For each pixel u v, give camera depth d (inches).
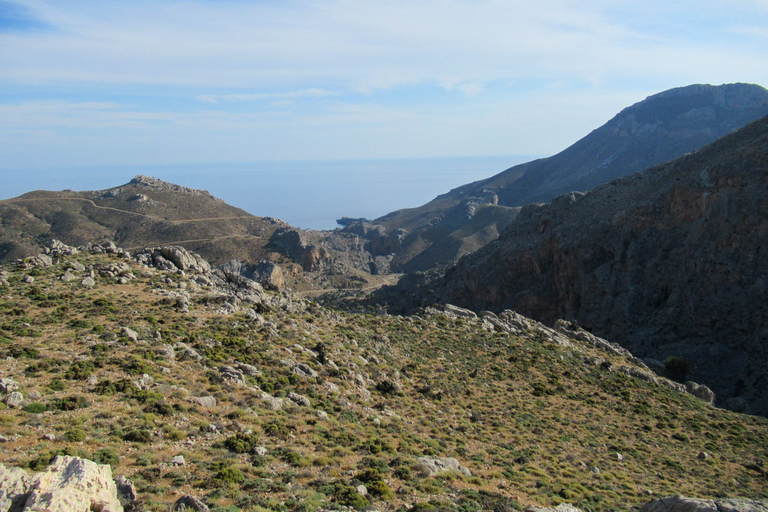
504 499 865.5
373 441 1078.4
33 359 1144.8
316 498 712.4
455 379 1948.8
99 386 1010.1
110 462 721.6
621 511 982.4
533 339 2768.2
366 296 7613.2
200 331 1622.8
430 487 861.2
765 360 3088.1
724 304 3474.4
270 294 2498.8
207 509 605.9
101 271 2154.3
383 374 1770.4
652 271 4062.5
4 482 475.8
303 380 1409.9
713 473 1480.1
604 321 4124.0
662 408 2064.5
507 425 1579.7
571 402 1953.7
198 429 914.1
